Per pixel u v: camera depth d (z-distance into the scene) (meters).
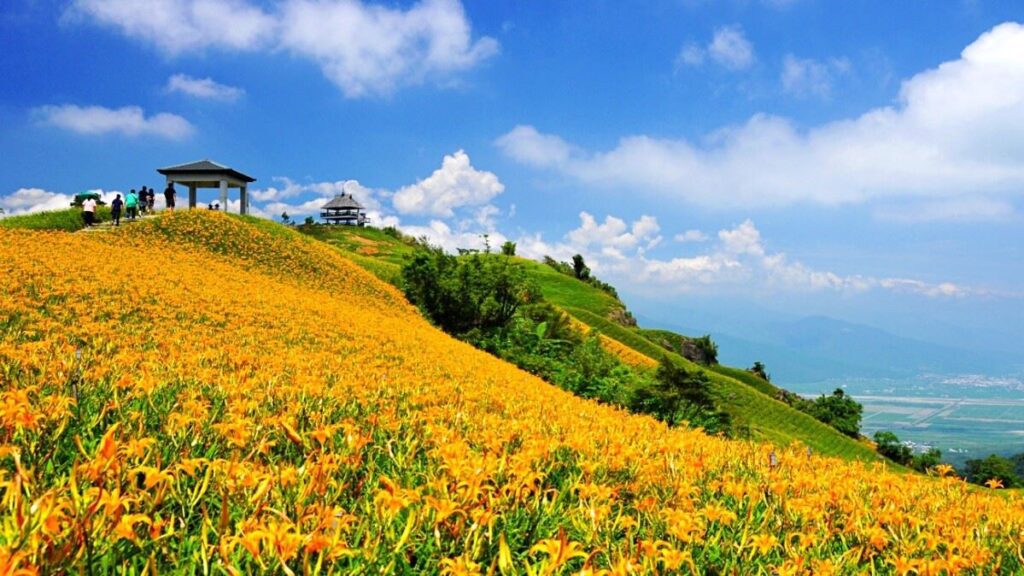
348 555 2.13
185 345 9.14
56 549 1.73
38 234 22.05
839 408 67.69
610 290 92.62
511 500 2.90
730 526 3.14
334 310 21.11
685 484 3.51
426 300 34.38
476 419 4.89
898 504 3.87
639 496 3.57
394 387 6.18
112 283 15.73
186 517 2.39
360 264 40.62
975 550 3.04
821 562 2.64
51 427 3.04
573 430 4.82
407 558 2.46
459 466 2.64
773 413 38.12
